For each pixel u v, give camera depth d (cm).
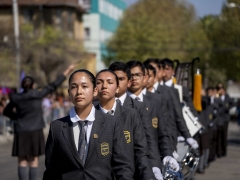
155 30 5091
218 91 1700
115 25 7175
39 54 3981
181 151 834
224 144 1683
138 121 579
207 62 5131
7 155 1570
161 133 737
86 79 500
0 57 3888
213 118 1554
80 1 6034
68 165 497
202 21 5566
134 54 5028
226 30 3688
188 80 1187
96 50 6219
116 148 507
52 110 2750
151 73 845
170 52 5022
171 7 5544
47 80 4053
